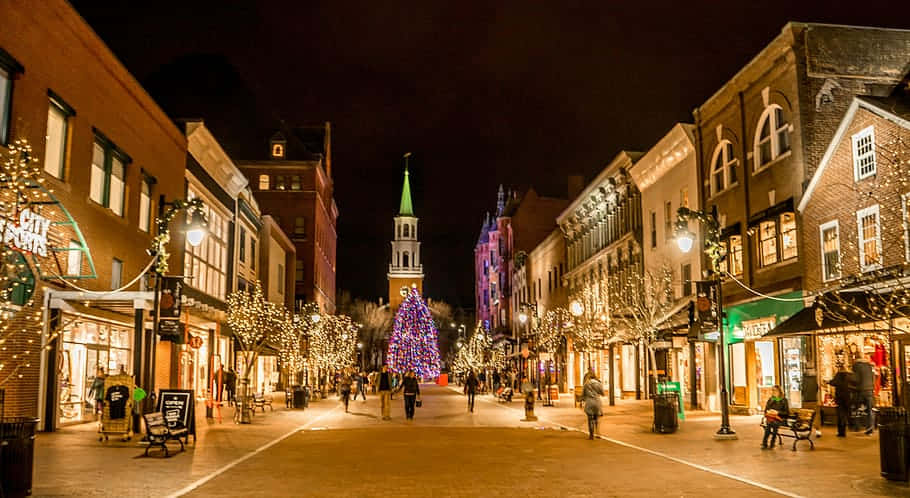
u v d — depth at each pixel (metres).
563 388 59.25
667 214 39.09
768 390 28.86
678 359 37.50
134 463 15.66
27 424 11.41
